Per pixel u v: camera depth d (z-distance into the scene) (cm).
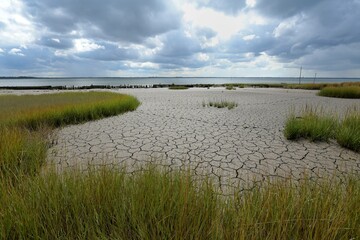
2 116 459
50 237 99
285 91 2011
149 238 98
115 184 132
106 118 587
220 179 213
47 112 488
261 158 279
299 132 371
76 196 120
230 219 107
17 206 108
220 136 397
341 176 221
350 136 322
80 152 303
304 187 130
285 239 94
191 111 725
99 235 99
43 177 142
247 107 833
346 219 101
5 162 196
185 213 102
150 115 639
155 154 296
